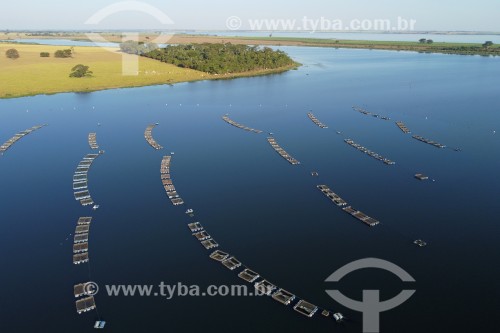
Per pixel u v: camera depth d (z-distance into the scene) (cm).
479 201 8306
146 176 9712
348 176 9650
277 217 7844
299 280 6084
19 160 10700
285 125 13988
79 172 9925
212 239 7131
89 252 6806
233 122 14338
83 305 5631
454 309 5494
